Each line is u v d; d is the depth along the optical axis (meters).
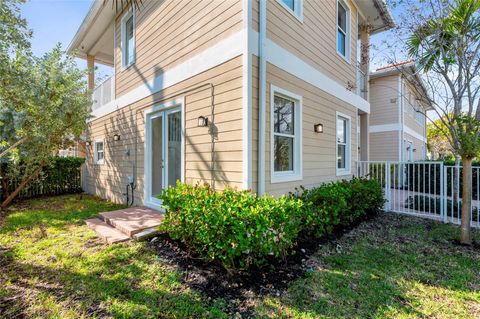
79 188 10.09
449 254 3.67
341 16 7.12
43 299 2.52
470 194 4.09
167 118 5.61
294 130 5.00
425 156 17.45
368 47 6.25
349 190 4.82
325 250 3.72
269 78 4.21
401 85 11.16
